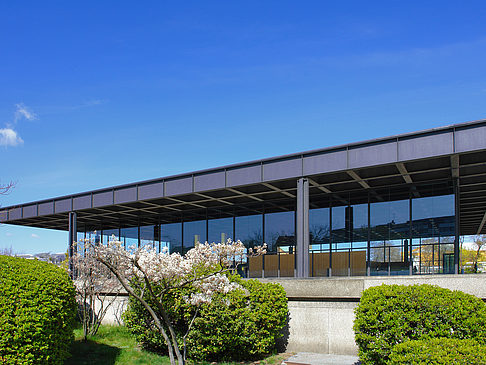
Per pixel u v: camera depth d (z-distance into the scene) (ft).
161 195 63.67
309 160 51.26
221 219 73.92
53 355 27.12
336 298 38.81
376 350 28.22
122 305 50.26
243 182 55.88
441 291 29.01
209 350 36.22
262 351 37.63
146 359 35.83
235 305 37.63
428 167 50.93
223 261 33.06
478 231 92.43
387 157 46.39
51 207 77.05
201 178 60.03
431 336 27.09
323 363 34.60
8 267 27.73
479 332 26.40
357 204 62.13
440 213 55.88
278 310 39.24
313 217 65.21
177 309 36.86
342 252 61.87
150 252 34.04
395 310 28.71
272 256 67.31
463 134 42.78
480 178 56.54
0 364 23.61
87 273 44.98
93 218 88.94
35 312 25.88
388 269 58.13
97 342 40.91
